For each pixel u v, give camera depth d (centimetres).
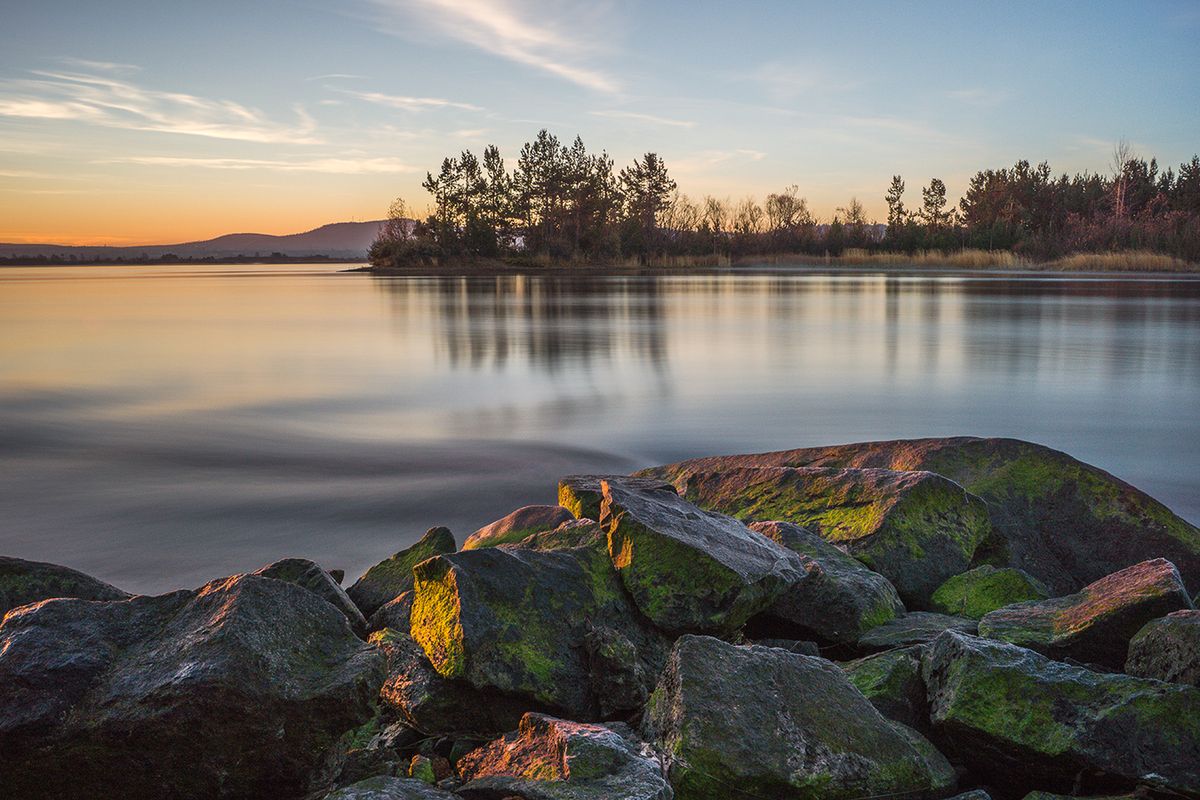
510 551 425
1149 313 3156
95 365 2139
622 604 424
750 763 304
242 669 294
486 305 4109
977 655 363
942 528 589
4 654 299
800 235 9519
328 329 3050
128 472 1065
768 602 445
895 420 1373
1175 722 317
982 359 2080
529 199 9831
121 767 282
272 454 1166
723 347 2388
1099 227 7712
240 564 725
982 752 342
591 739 304
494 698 372
